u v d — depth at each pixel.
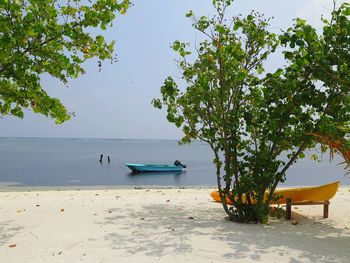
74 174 40.44
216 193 13.90
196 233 8.80
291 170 54.25
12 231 8.87
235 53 9.35
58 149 141.75
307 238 8.59
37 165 54.56
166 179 35.69
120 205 12.90
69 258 6.84
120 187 27.02
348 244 8.13
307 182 35.25
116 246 7.63
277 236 8.69
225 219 10.66
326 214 11.24
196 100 10.28
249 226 9.75
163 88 10.57
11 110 9.09
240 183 10.23
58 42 8.74
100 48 9.07
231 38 10.09
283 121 9.73
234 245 7.79
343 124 8.74
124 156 92.75
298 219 10.93
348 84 8.38
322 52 8.55
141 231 8.95
